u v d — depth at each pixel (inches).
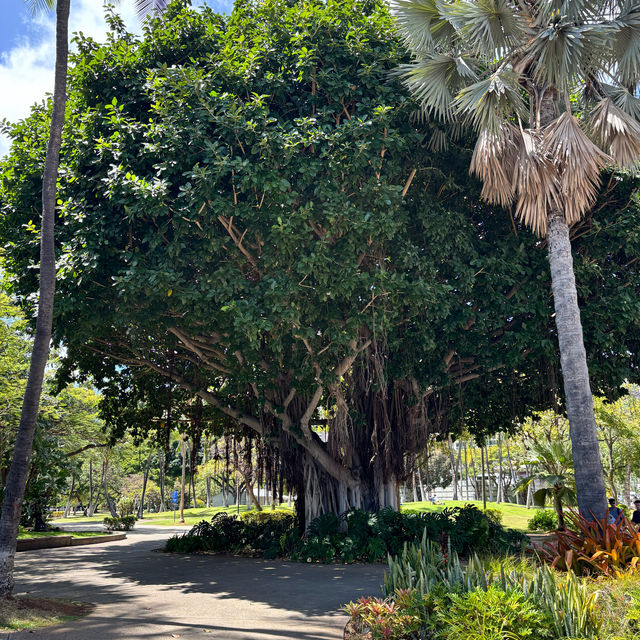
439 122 557.0
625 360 683.4
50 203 366.3
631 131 432.8
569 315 419.5
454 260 568.7
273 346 514.6
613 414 1107.9
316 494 692.7
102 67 541.3
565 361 415.2
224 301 474.9
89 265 466.9
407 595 249.9
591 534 319.9
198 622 298.5
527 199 442.6
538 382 744.3
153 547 894.4
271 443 740.0
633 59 450.6
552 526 1053.8
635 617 193.9
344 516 664.4
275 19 551.5
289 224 469.1
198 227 497.0
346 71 524.7
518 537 689.6
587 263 587.5
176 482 3019.2
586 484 390.9
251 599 371.9
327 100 541.0
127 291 476.4
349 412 666.2
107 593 400.2
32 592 402.9
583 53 434.6
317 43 528.1
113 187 467.8
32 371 347.9
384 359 628.1
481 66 517.7
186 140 487.8
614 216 597.3
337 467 684.7
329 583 438.3
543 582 233.0
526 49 456.8
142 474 2960.1
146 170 506.6
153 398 843.4
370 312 534.6
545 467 864.9
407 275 547.2
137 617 311.4
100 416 866.1
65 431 1179.3
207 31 544.7
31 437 344.5
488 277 573.6
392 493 694.5
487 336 612.7
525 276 601.3
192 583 448.1
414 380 673.6
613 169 567.2
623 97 489.4
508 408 852.0
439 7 467.2
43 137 558.6
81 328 528.1
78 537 1019.3
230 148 485.7
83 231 472.1
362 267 572.1
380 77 536.1
